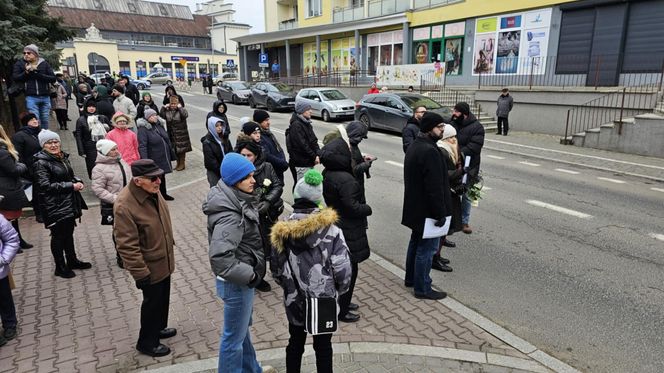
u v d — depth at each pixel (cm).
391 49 2731
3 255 391
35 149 675
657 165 1131
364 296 485
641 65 1597
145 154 798
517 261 577
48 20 1247
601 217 744
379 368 358
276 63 3944
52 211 511
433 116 436
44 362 372
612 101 1464
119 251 354
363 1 3014
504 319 443
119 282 522
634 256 587
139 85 4200
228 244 287
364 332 411
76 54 5588
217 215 293
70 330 421
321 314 296
